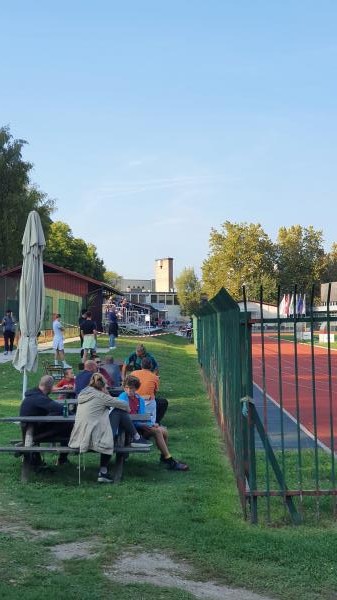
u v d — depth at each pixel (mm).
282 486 7543
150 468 10133
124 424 9453
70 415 10039
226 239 100562
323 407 18281
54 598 5199
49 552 6328
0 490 8695
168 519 7297
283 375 29031
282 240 103688
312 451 11656
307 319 7734
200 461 10648
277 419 16047
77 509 7742
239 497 8289
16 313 46438
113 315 34906
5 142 61219
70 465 10188
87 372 11758
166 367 28141
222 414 12805
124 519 7324
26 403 9688
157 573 5898
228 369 10648
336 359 38062
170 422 14789
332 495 7566
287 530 7141
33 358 13664
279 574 5914
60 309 48656
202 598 5418
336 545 6520
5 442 11695
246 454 8258
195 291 151750
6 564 5977
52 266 61281
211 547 6500
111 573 5871
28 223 14016
